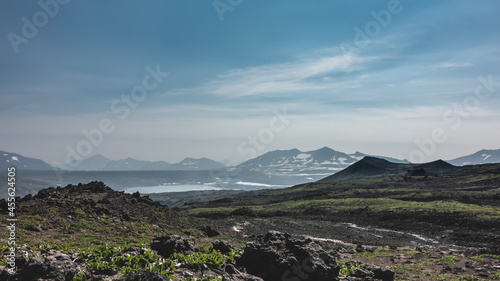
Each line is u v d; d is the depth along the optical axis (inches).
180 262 838.5
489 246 2159.2
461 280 1234.0
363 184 6998.0
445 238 2534.5
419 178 7126.0
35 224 1289.4
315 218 3688.5
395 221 3198.8
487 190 4618.6
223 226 2615.7
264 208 4768.7
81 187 2258.9
